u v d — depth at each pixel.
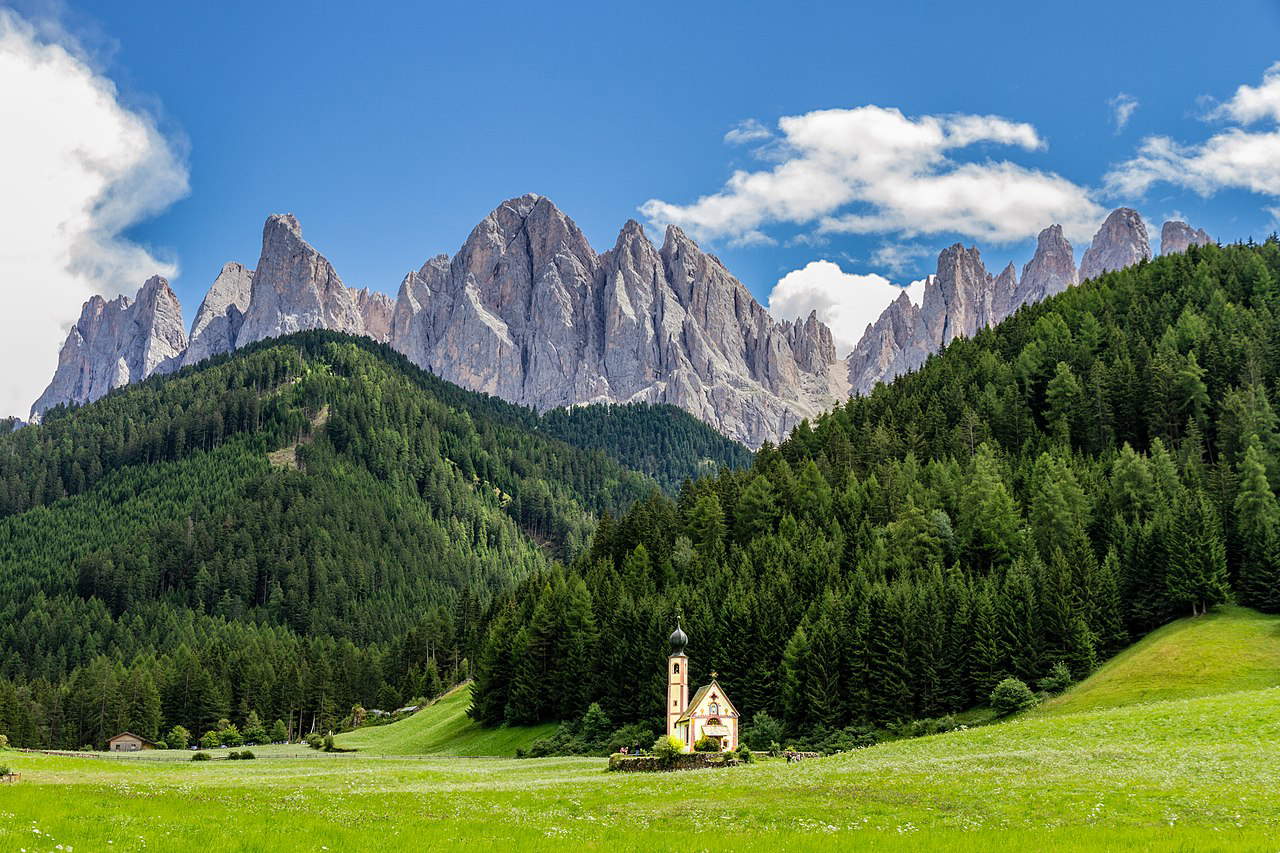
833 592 129.12
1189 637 112.06
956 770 66.19
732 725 110.00
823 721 117.12
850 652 119.69
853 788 62.25
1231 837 44.38
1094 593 120.00
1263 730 70.94
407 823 53.25
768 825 52.91
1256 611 117.88
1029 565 128.25
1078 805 52.78
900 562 136.25
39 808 51.38
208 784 80.69
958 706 115.44
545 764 110.31
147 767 113.56
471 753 143.62
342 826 50.88
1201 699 87.31
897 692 115.19
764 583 139.25
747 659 128.25
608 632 142.62
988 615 117.38
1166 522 126.62
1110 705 99.94
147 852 41.62
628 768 95.12
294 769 109.25
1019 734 85.00
